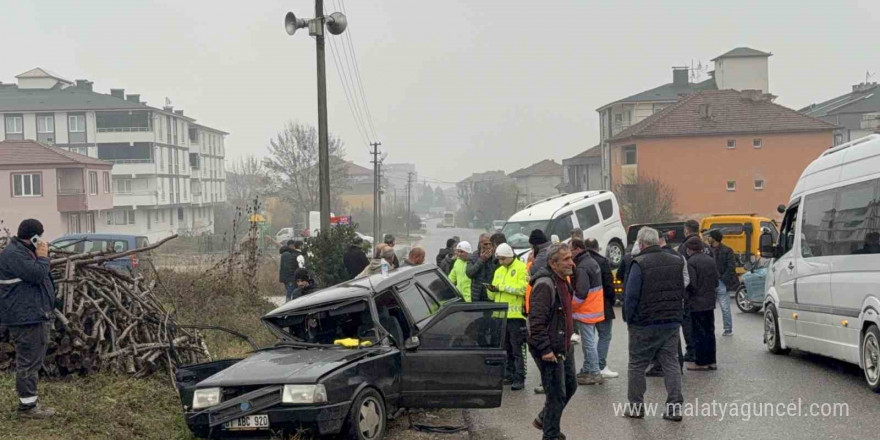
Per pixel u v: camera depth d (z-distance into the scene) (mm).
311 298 8945
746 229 23969
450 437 8570
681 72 85312
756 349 13812
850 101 92250
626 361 12977
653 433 8305
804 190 12352
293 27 19641
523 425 9047
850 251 10422
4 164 59875
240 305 18344
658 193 55000
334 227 21062
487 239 11906
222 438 7711
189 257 28766
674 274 8711
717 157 63750
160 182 83562
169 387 9750
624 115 81938
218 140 108750
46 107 80125
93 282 10211
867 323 10008
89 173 63000
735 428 8391
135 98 89375
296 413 7398
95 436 7664
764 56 79625
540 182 130250
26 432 7527
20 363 7930
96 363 9750
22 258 7836
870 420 8516
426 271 9695
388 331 8547
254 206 21797
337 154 82688
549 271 7578
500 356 8648
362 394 7781
